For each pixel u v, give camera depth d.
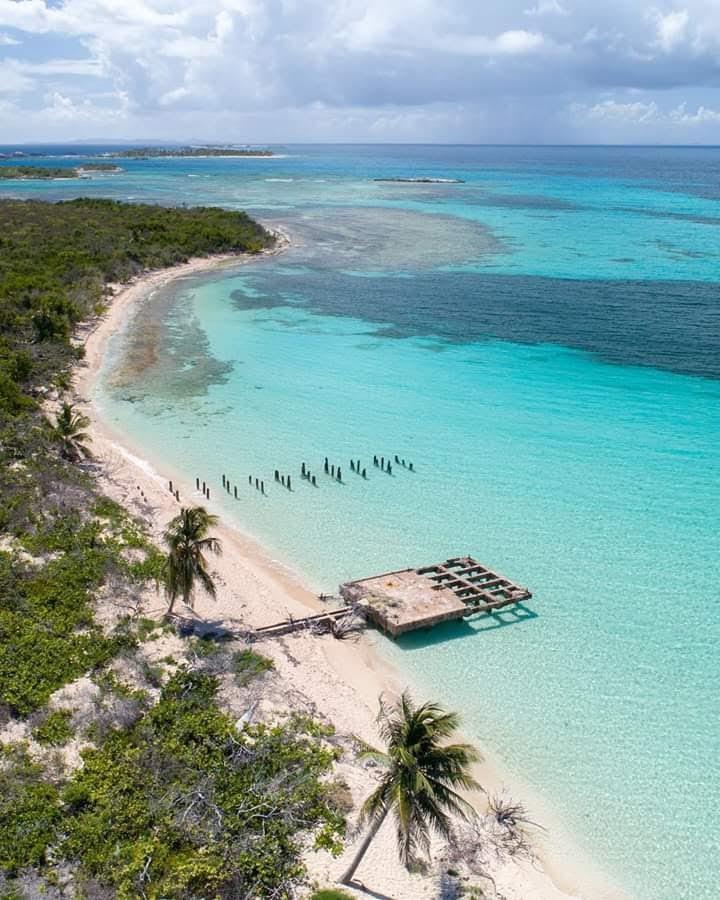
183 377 59.75
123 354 65.00
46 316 63.41
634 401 54.22
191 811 20.47
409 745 18.30
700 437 48.16
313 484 42.56
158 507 38.81
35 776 21.30
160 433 49.00
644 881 20.30
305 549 36.19
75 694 24.73
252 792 21.19
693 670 28.39
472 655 29.11
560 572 34.41
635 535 37.34
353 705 26.08
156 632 28.55
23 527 34.31
